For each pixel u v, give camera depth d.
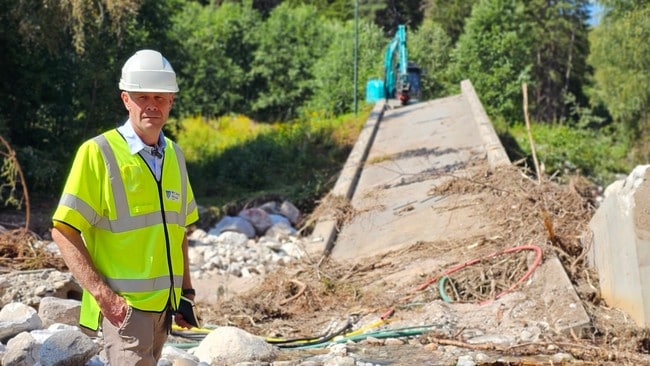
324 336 7.95
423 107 26.98
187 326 4.51
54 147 19.86
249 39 49.06
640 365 6.60
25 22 17.34
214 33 48.34
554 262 8.77
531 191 11.38
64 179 19.23
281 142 25.30
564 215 10.28
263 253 13.52
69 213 4.07
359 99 36.47
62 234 4.08
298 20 50.34
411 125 23.00
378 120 25.11
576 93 59.06
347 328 8.26
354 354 7.11
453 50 42.75
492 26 41.31
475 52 41.16
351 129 26.06
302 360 6.84
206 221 17.08
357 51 34.53
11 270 9.74
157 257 4.24
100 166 4.17
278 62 48.59
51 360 5.53
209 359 6.73
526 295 8.24
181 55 24.00
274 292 9.80
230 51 49.22
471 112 22.59
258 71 48.03
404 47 30.12
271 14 52.22
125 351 4.14
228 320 8.83
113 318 4.07
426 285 9.09
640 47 34.09
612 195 8.10
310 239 12.48
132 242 4.20
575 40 57.56
